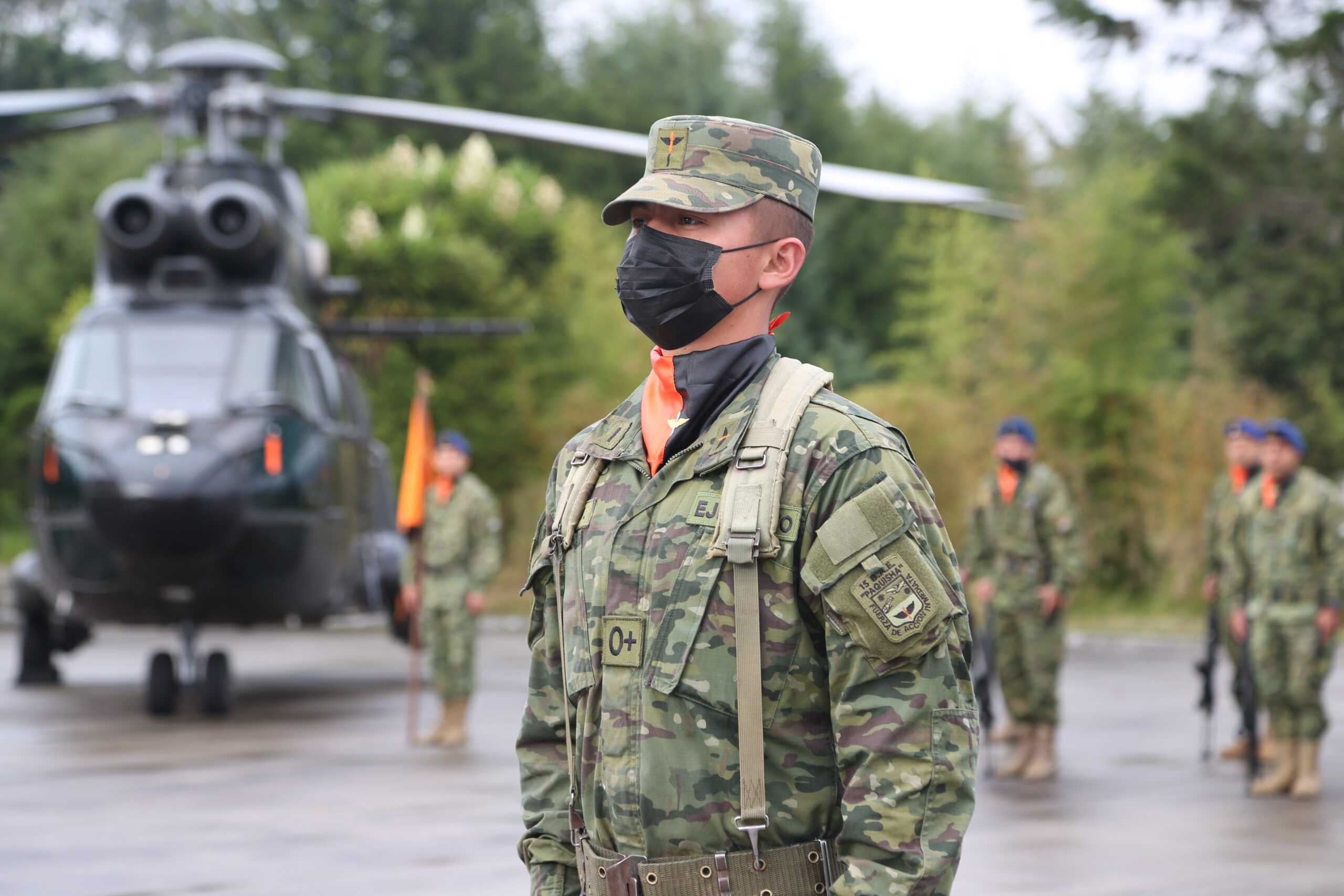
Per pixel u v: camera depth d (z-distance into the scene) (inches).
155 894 336.5
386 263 1299.2
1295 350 1664.6
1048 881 349.7
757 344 131.3
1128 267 1272.1
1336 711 678.5
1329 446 1540.4
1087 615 1216.8
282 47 2237.9
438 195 1428.4
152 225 689.0
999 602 519.8
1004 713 701.3
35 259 1999.3
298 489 657.0
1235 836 405.7
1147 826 421.4
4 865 366.6
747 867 122.3
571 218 1555.1
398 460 1321.4
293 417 660.7
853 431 125.1
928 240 1740.9
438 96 2249.0
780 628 122.6
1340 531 474.3
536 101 2289.6
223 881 348.8
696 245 130.5
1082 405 1234.0
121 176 2033.7
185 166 745.0
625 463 133.6
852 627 119.7
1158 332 1298.0
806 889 122.7
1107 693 750.5
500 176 1453.0
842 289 2281.0
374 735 609.3
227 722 651.5
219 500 620.7
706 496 125.7
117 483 613.6
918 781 119.1
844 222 2305.6
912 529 122.7
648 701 124.5
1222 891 340.5
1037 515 519.5
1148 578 1237.1
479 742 588.4
